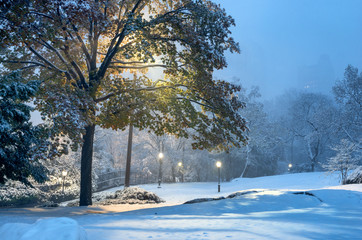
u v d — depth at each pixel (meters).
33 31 14.72
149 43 16.23
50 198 28.19
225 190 31.77
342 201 11.21
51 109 14.14
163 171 57.91
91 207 16.34
